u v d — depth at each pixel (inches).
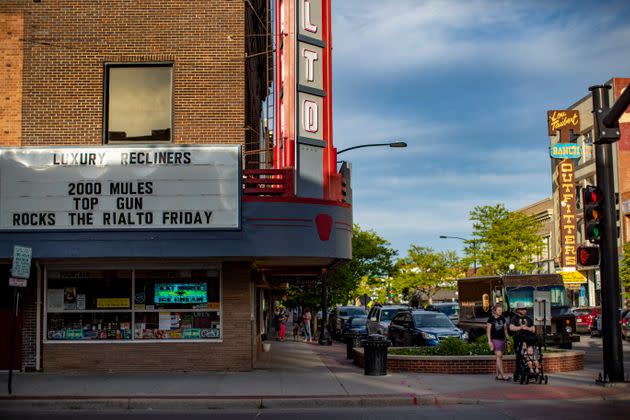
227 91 745.0
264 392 602.9
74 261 737.6
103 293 753.0
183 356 745.0
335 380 681.6
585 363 904.3
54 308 749.3
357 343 971.3
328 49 769.6
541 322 755.4
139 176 697.0
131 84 746.2
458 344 786.8
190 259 738.2
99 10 747.4
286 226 703.7
